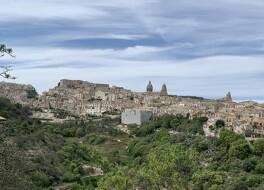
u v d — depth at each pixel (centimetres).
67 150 18638
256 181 12950
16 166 4669
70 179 15362
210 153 16500
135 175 10831
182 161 9275
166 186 9088
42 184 13350
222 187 11488
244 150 15938
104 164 18325
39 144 16412
